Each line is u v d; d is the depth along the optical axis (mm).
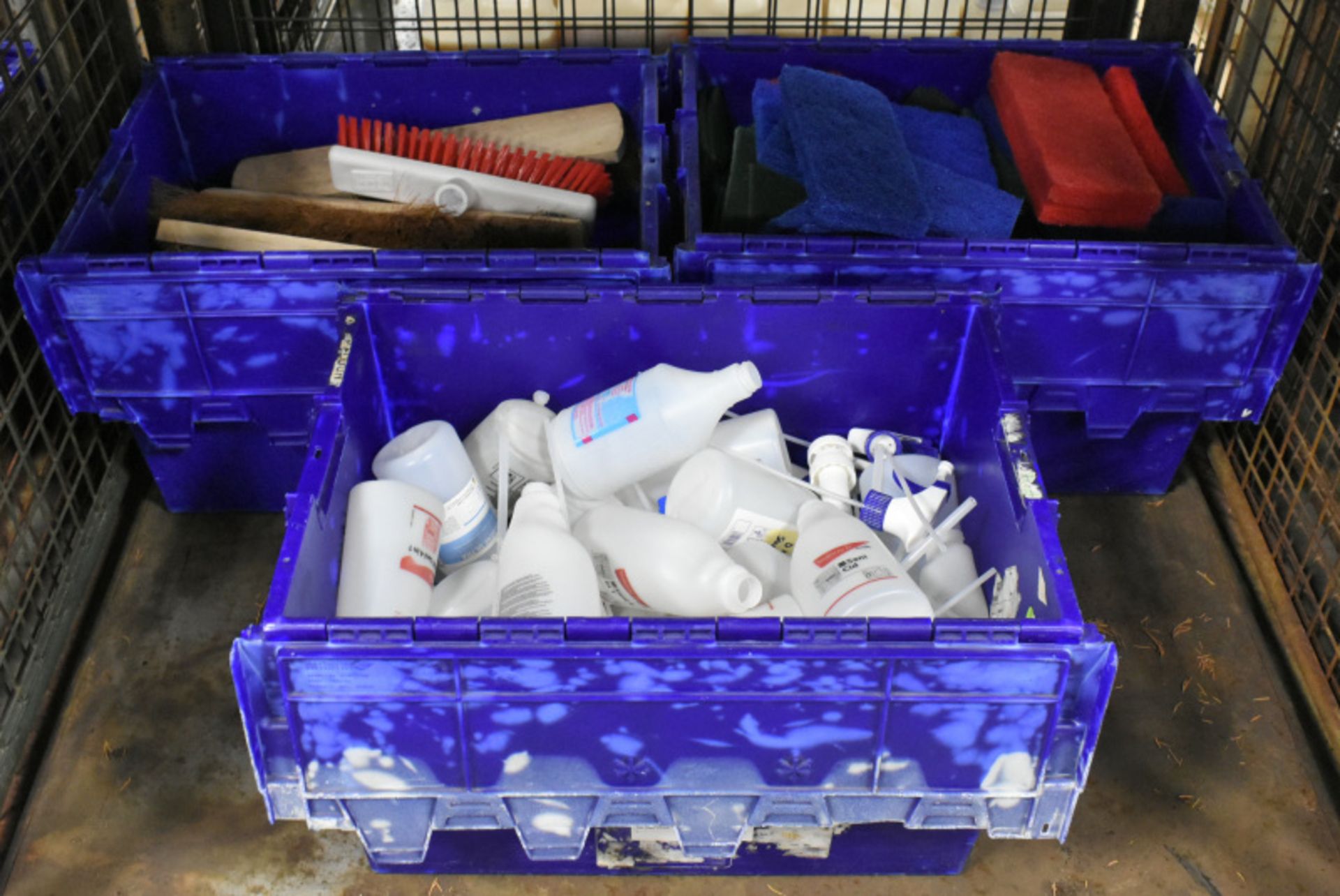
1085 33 2830
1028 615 1632
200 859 1904
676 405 1884
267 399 2146
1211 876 1896
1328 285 2217
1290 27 2348
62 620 2152
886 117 2289
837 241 2008
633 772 1548
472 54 2533
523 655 1422
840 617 1445
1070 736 1518
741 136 2297
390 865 1863
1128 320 2078
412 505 1803
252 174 2520
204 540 2363
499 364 2033
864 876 1883
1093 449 2363
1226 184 2268
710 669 1440
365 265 1989
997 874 1889
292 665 1432
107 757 2027
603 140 2520
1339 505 2127
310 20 2611
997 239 2025
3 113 2068
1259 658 2189
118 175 2254
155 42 2494
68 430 2217
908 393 2088
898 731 1506
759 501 1909
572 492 1975
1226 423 2533
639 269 2002
